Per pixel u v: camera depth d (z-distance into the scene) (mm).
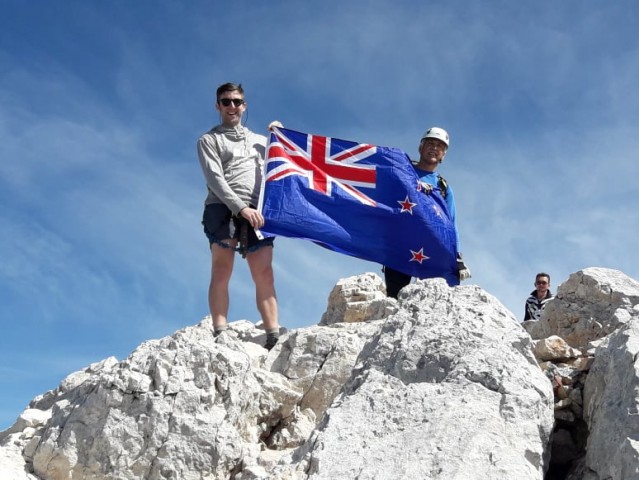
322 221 5227
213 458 3318
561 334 4406
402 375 3191
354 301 5293
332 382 4062
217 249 4688
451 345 3215
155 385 3443
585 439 3244
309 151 5371
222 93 4875
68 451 3342
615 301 4320
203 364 3506
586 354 3623
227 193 4664
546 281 5926
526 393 2977
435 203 5480
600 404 3033
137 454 3316
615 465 2730
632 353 3027
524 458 2752
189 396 3414
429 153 5520
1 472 3285
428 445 2766
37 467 3377
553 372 3463
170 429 3350
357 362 3412
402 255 5414
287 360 4273
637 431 2787
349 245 5309
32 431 3635
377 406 3008
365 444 2857
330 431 2936
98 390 3445
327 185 5320
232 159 4836
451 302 3484
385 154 5461
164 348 3576
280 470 2898
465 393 2982
